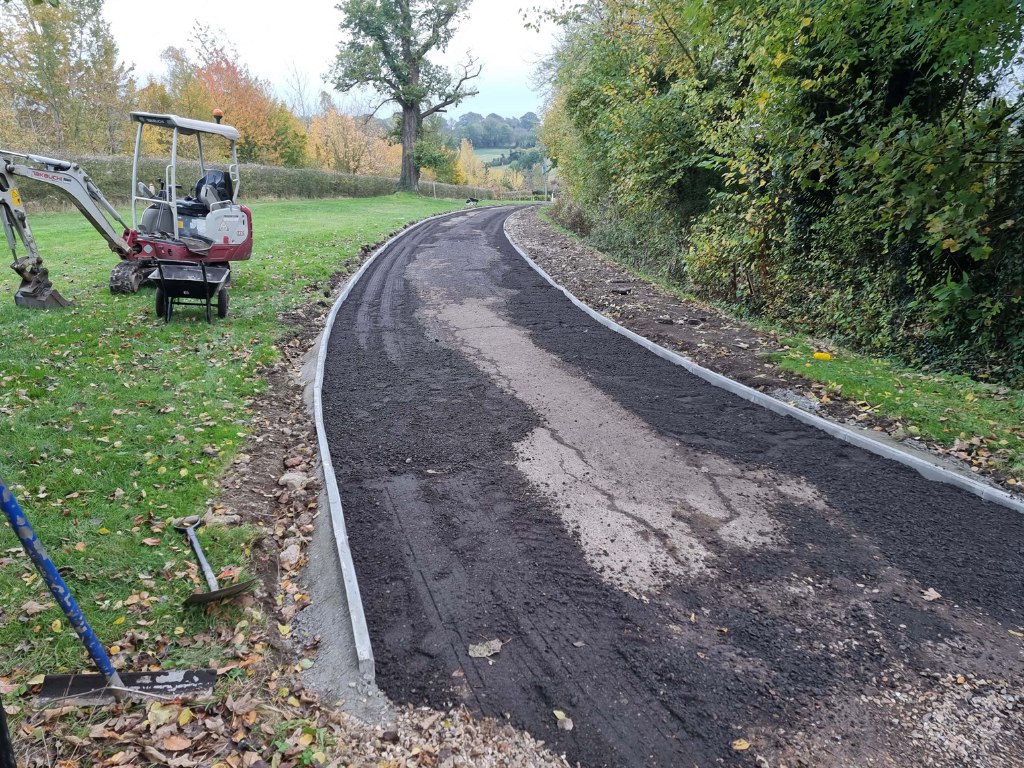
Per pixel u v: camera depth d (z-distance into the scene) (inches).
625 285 531.2
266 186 1328.7
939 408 261.1
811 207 393.7
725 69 478.6
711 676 137.8
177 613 152.9
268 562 179.3
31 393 259.1
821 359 327.9
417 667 142.1
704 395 297.4
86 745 116.0
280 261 583.2
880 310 346.3
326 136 1878.7
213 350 335.3
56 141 1139.9
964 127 288.8
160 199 430.6
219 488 206.2
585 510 201.8
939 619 153.9
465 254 697.0
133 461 214.8
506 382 314.7
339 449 245.4
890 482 216.7
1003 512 197.9
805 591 163.8
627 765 118.3
